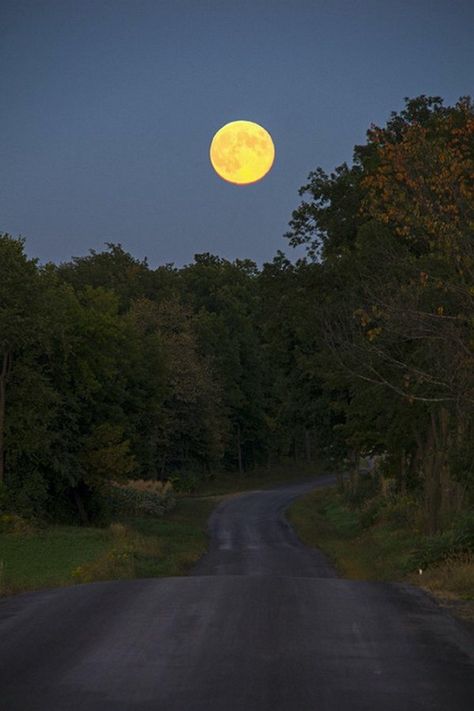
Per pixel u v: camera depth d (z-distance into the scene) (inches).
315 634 690.2
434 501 2037.4
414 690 514.3
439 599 919.7
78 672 557.6
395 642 663.1
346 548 2461.9
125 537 2447.1
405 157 1151.0
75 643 656.4
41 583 1318.9
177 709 465.1
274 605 844.6
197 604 850.1
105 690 508.4
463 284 1132.5
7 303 2714.1
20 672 560.4
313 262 2605.8
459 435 1772.9
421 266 1337.4
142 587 999.6
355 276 1865.2
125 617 777.6
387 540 2320.4
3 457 2792.8
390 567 1807.3
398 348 1649.9
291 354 3110.2
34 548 2145.7
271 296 2711.6
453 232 1107.9
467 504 2064.5
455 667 579.8
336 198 2564.0
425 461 2190.0
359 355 1609.3
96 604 863.7
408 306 1192.2
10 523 2551.7
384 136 1208.8
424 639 677.9
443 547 1457.9
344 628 721.0
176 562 2107.5
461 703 486.0
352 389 2204.7
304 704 476.7
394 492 3105.3
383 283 1467.8
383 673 557.6
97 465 3048.7
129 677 542.0
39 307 2753.4
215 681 529.7
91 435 3117.6
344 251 2129.7
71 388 3051.2
